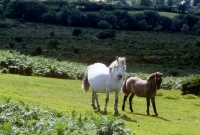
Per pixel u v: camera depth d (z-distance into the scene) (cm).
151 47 13350
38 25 18750
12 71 3150
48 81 2864
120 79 1636
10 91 1977
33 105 1641
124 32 18800
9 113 1309
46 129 1177
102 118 1341
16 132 1112
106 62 8981
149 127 1614
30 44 11944
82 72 3688
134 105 2319
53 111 1470
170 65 8894
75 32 16025
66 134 1134
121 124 1334
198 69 8462
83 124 1291
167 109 2319
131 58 9956
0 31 15575
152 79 1970
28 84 2498
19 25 17988
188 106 2573
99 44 13562
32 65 3334
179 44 14900
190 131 1664
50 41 10625
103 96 2502
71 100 2125
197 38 17962
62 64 3934
